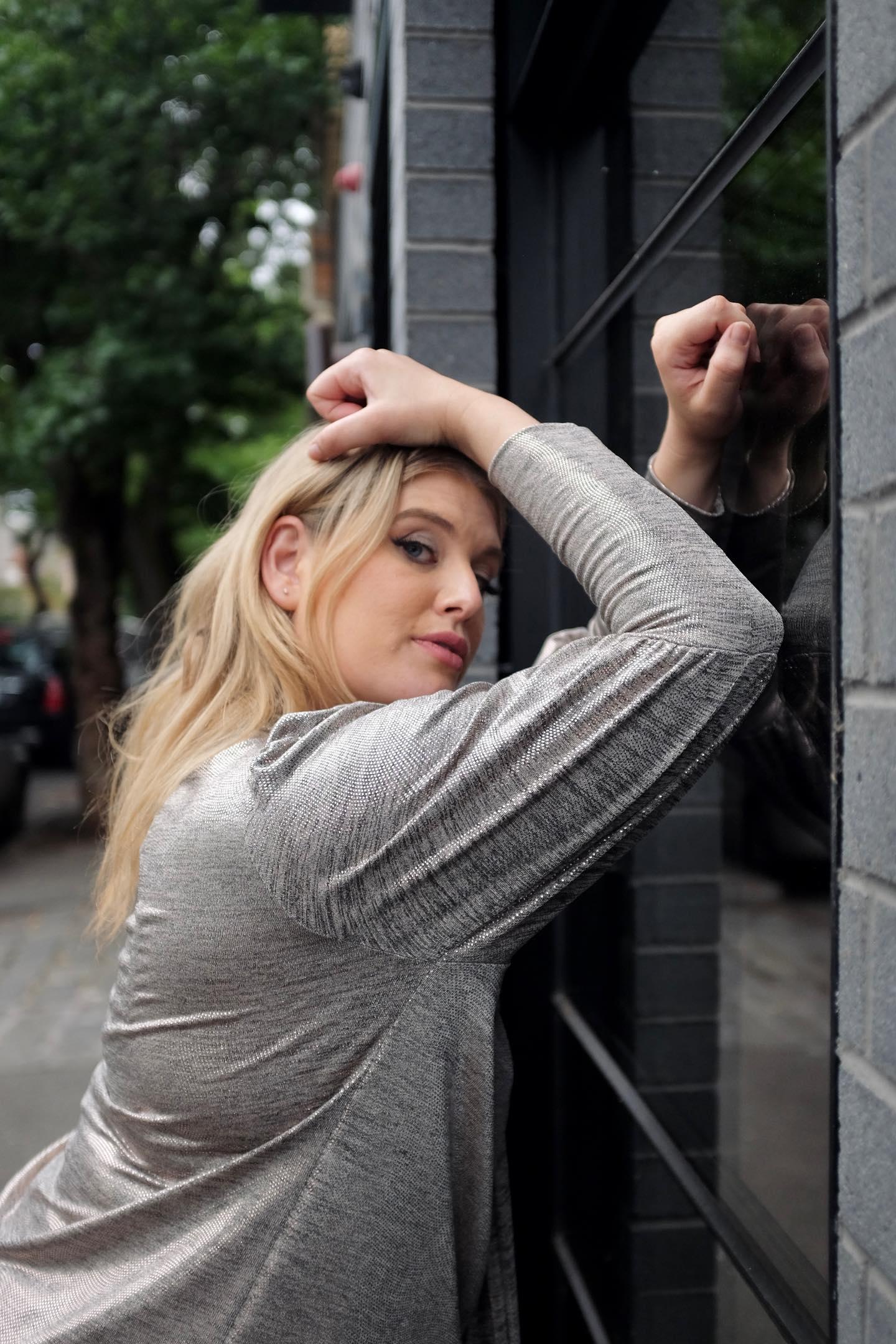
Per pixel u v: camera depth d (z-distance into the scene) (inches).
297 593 43.3
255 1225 35.4
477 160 76.5
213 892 35.9
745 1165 56.6
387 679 42.6
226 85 276.2
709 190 49.4
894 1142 27.3
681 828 63.8
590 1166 72.0
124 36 273.7
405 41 75.9
